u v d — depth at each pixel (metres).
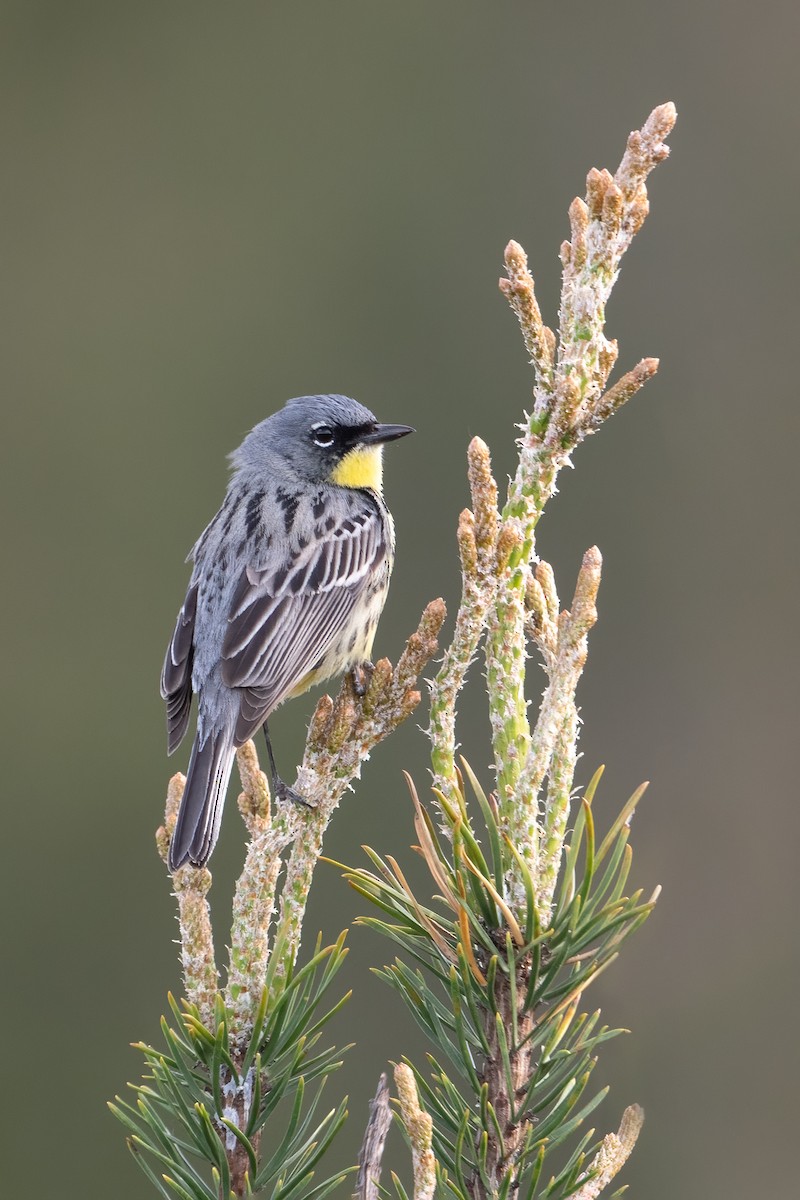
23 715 16.16
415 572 14.84
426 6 18.16
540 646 4.35
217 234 18.28
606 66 17.31
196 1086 3.96
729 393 15.68
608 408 4.12
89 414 17.81
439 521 15.24
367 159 18.00
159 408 17.67
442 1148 3.88
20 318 18.25
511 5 17.73
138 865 15.12
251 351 17.69
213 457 17.53
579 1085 3.77
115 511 17.42
